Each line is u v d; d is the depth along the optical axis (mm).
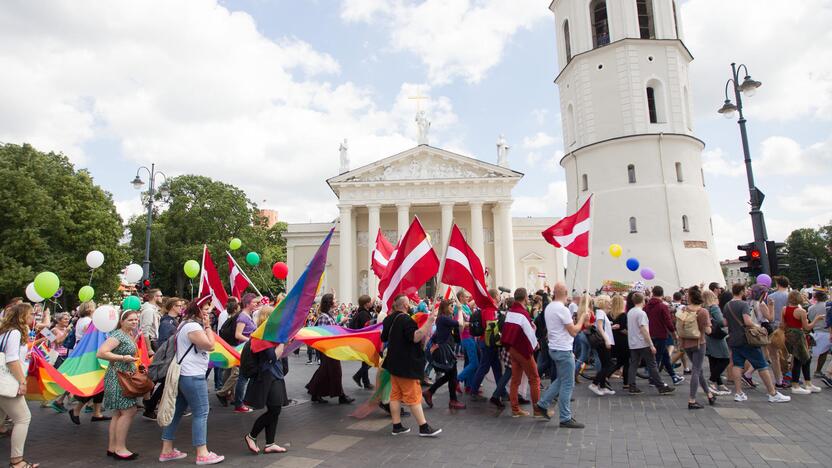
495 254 50281
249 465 7301
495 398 10578
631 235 33844
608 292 31875
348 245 48719
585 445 7852
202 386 7461
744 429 8602
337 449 7996
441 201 48812
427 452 7699
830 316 12570
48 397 8977
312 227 59375
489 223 53250
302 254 59156
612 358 13203
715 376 11711
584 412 10227
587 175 36656
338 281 57125
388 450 7867
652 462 6973
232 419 10453
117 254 44281
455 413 10461
